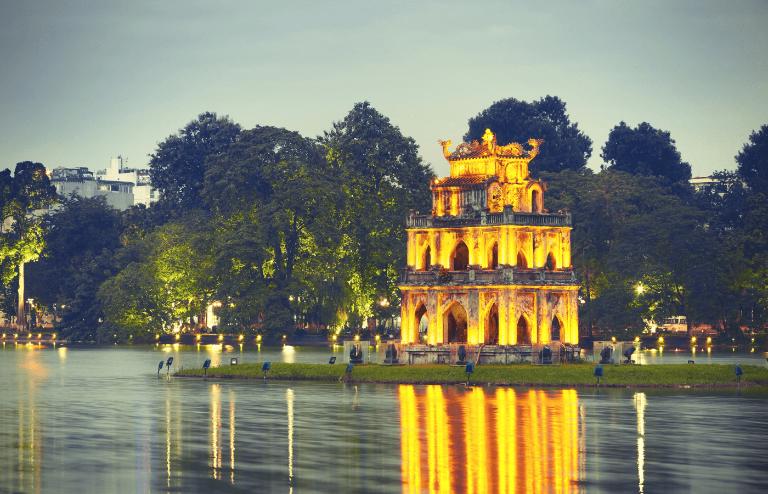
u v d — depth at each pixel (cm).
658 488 12838
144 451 15100
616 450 15088
